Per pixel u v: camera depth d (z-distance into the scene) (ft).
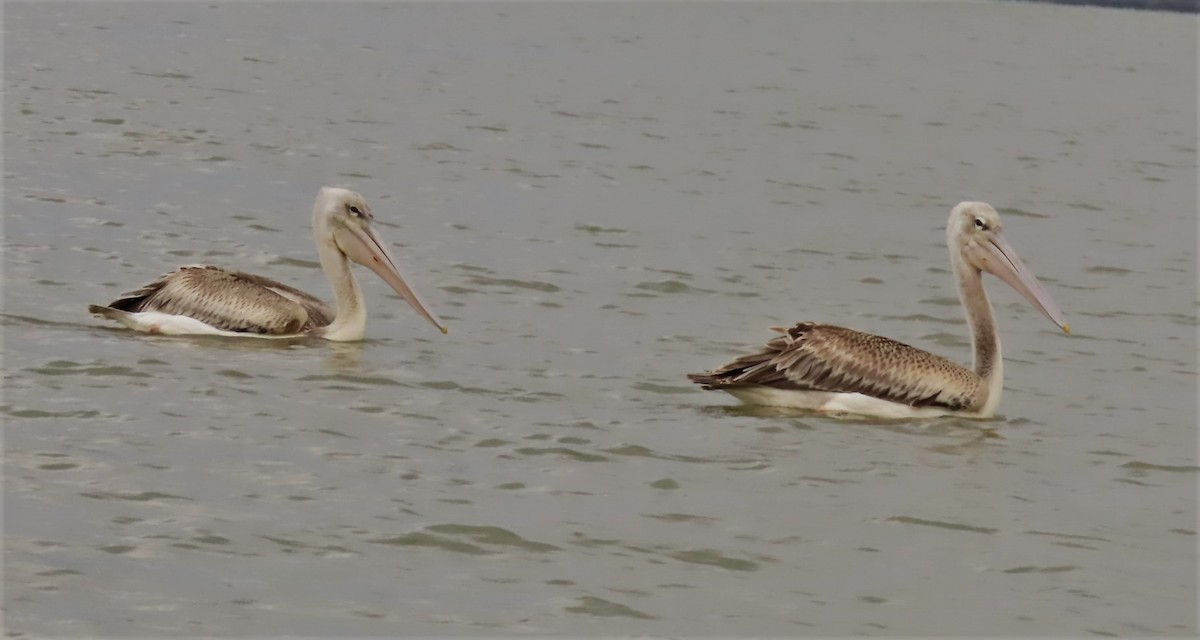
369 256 55.26
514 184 91.97
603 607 33.50
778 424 47.88
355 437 43.65
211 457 41.01
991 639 33.24
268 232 73.97
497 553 36.06
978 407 50.21
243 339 53.62
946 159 111.96
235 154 94.53
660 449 44.57
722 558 36.78
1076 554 38.55
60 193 78.13
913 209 92.27
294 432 43.62
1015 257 51.21
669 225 82.69
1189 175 110.01
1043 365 58.90
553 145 107.34
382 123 111.34
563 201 87.61
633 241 77.82
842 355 49.39
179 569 33.86
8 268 61.46
